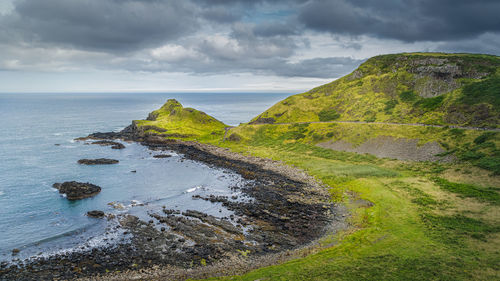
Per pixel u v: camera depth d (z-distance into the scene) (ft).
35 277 137.08
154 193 262.26
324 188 268.41
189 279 134.00
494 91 346.95
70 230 187.93
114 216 209.05
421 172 279.90
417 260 138.82
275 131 498.69
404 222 183.83
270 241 171.53
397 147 342.44
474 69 413.80
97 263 149.48
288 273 132.05
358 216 201.57
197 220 202.39
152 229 188.85
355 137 398.62
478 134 297.74
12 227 191.62
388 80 510.58
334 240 168.86
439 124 352.69
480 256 138.51
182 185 285.84
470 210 191.93
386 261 139.23
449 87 417.49
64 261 151.33
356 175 290.97
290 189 267.59
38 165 342.85
